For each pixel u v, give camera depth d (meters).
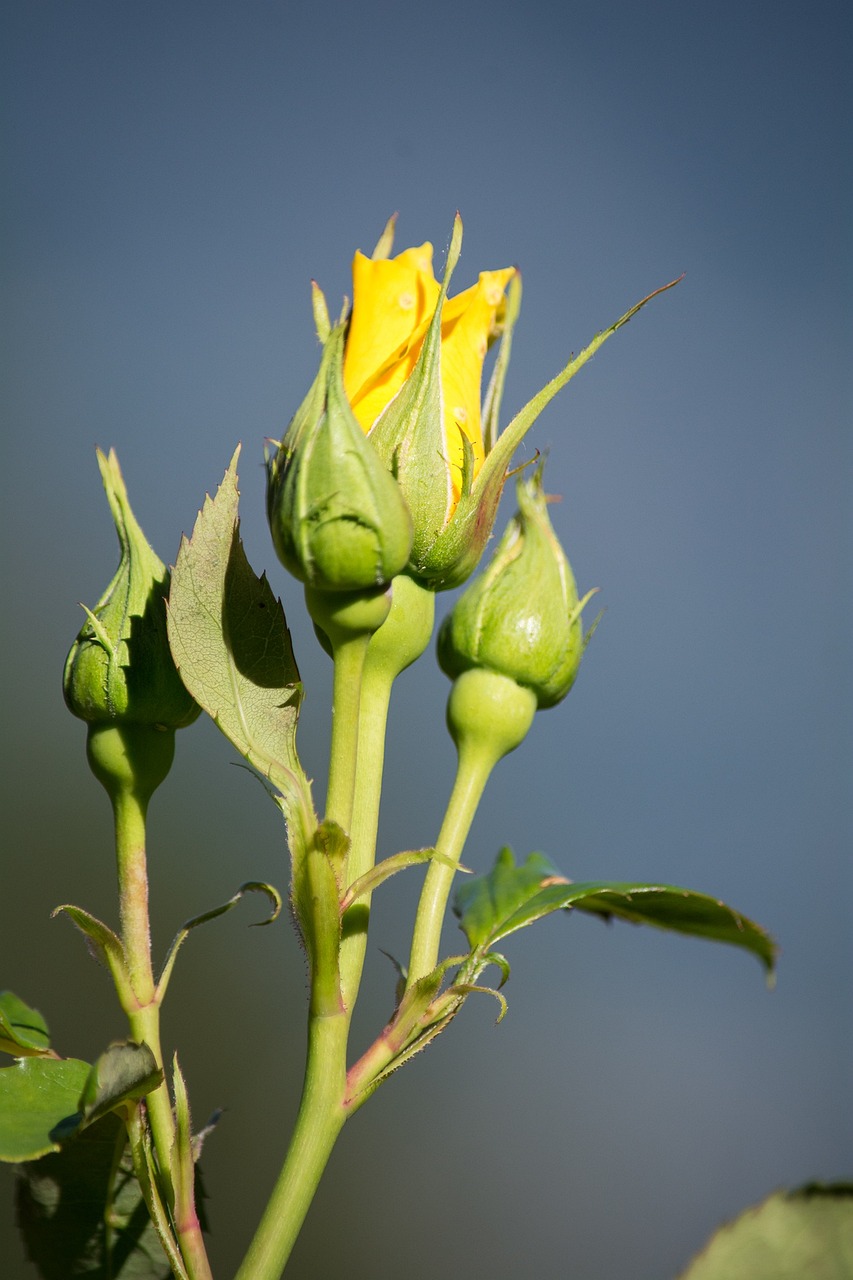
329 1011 0.53
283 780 0.53
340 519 0.53
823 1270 0.53
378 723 0.54
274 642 0.53
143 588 0.54
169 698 0.54
